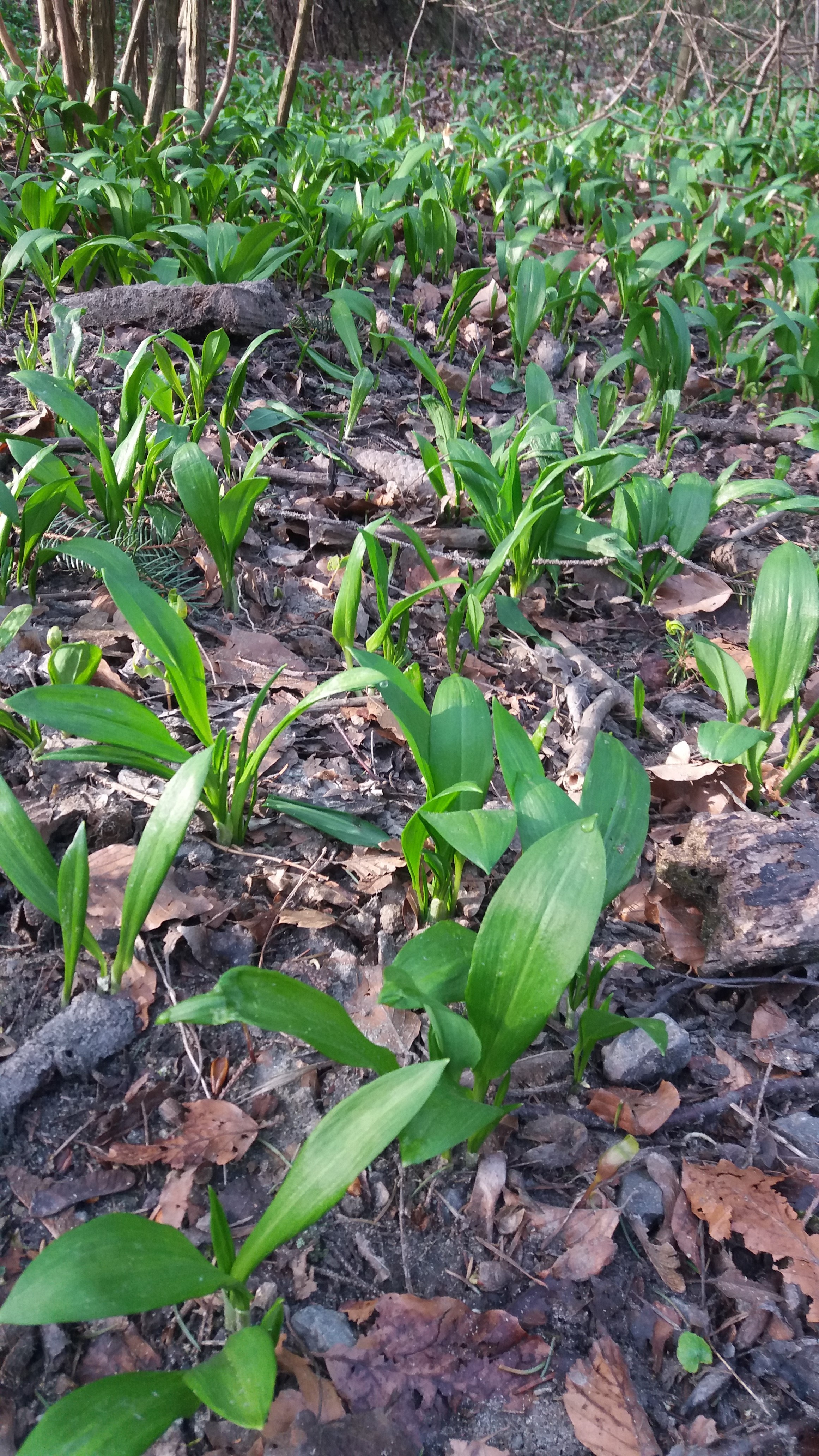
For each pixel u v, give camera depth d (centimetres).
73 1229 35
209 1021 39
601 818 55
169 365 98
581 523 94
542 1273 46
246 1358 35
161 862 48
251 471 82
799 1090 55
